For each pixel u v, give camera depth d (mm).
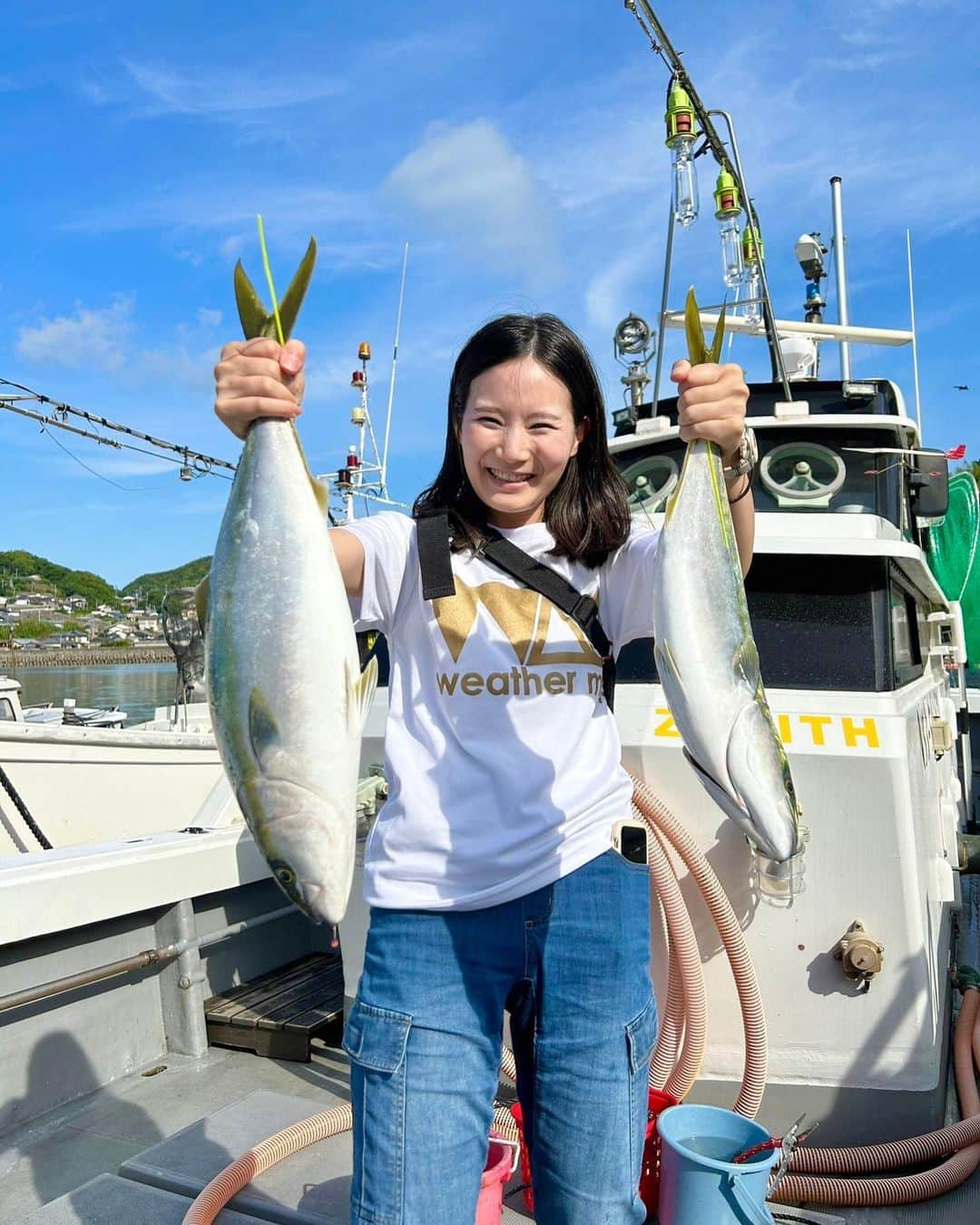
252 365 1694
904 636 3982
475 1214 1670
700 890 2896
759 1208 2314
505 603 1843
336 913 1626
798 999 2947
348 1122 3066
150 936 3814
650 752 3002
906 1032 2889
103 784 6828
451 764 1758
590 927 1711
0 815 6262
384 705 3631
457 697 1789
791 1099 2977
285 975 4355
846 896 2887
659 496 3939
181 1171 2865
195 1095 3488
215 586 1712
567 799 1746
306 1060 3744
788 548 3127
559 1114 1681
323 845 1617
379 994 1695
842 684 3096
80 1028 3508
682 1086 2898
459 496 1973
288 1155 2932
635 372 4762
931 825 3621
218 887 3957
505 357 1807
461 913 1701
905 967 2887
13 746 6391
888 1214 2715
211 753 7457
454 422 1972
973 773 8945
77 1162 3064
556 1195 1690
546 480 1855
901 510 3775
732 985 2982
